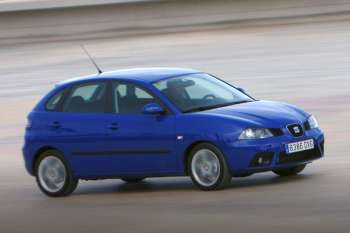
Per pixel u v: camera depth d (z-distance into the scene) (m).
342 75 41.84
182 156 20.55
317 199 18.16
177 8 72.19
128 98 21.72
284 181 20.89
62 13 74.44
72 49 65.31
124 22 73.38
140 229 16.89
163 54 56.94
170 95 21.17
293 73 44.03
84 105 22.52
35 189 24.33
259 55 51.97
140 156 21.22
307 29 61.97
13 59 63.12
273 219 16.53
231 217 17.14
